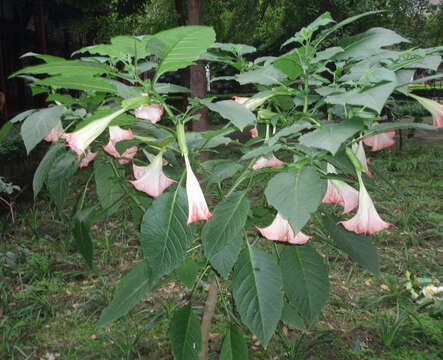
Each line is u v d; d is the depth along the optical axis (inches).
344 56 56.9
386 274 139.2
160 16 448.5
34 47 639.8
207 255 54.1
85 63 45.3
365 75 48.8
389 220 186.7
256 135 74.2
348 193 59.0
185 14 408.8
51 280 139.4
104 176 84.4
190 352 64.7
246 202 56.5
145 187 57.3
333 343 104.6
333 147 43.2
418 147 377.4
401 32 377.1
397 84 49.3
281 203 47.4
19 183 262.4
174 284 136.2
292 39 59.4
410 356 99.1
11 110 582.2
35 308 124.2
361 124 46.6
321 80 61.6
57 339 109.5
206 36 40.2
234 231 54.2
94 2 442.9
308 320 63.1
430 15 379.2
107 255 158.4
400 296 123.6
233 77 64.3
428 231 174.1
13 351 103.4
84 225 74.3
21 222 191.2
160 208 52.3
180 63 45.3
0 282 127.4
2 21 532.4
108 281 139.7
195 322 67.1
